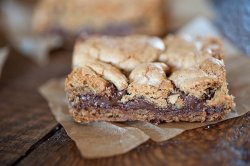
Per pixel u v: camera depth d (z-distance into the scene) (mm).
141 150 152
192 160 143
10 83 242
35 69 264
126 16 283
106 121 176
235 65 214
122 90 172
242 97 182
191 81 167
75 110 176
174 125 169
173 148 151
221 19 258
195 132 162
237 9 241
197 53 189
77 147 157
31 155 157
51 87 228
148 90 169
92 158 149
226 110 168
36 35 297
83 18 288
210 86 167
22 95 222
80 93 174
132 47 196
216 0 270
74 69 180
